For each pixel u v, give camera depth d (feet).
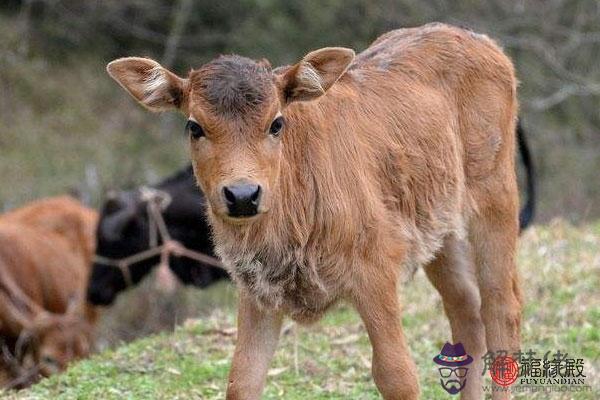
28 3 142.10
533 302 58.65
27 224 79.15
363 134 41.04
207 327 56.75
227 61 37.86
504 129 45.60
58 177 123.85
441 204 43.52
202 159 37.09
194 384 49.49
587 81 115.75
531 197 52.31
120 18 145.89
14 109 135.03
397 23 132.46
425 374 49.98
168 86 38.73
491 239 45.39
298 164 38.99
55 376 51.78
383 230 40.22
